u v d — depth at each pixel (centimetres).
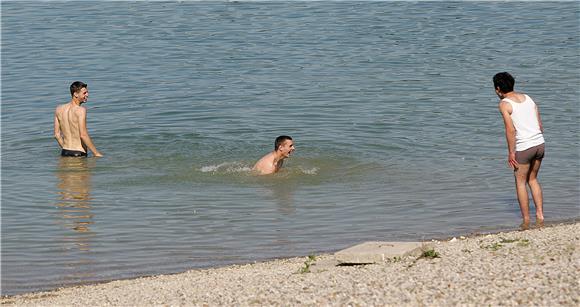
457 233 2528
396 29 7038
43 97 4841
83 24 7481
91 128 4119
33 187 3175
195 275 2125
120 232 2625
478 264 1864
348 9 8044
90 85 5166
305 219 2723
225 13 7938
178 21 7562
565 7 8019
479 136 3866
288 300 1688
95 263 2341
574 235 2173
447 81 5119
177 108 4519
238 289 1842
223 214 2802
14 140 3934
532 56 5884
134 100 4744
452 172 3284
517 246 2072
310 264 2109
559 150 3584
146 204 2938
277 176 3275
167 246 2481
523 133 2561
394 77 5253
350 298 1655
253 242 2500
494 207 2817
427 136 3869
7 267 2316
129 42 6631
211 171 3372
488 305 1538
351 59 5859
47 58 6034
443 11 7881
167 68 5644
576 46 6222
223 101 4672
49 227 2688
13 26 7406
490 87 4941
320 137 3866
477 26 7131
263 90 4938
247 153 3638
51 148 3803
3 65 5803
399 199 2934
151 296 1873
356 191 3052
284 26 7238
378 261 2017
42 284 2172
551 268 1762
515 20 7406
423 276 1783
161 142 3838
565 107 4409
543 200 2886
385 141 3784
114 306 1811
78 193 3086
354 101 4616
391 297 1636
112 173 3372
